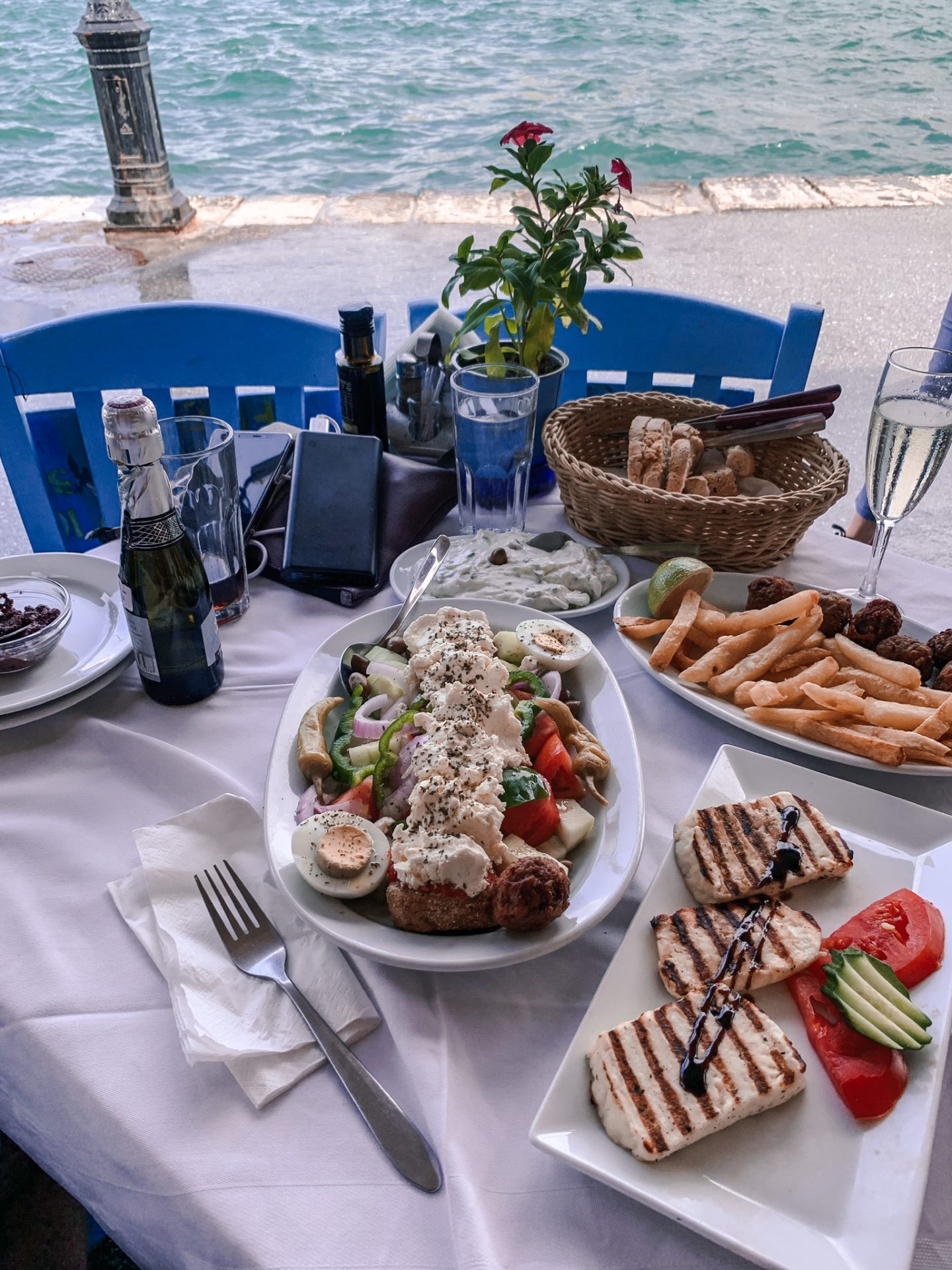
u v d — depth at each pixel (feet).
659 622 3.92
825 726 3.35
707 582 3.95
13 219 19.75
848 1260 1.88
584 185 4.60
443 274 16.30
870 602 3.84
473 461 4.48
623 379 12.33
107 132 17.75
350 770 3.08
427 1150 2.14
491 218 19.45
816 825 2.88
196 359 6.50
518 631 3.71
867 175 21.86
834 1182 2.04
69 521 7.05
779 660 3.71
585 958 2.66
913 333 14.25
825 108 25.86
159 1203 2.11
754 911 2.63
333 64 31.27
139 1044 2.38
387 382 5.20
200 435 4.07
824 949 2.56
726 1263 1.96
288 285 15.89
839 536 4.90
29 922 2.71
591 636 4.13
